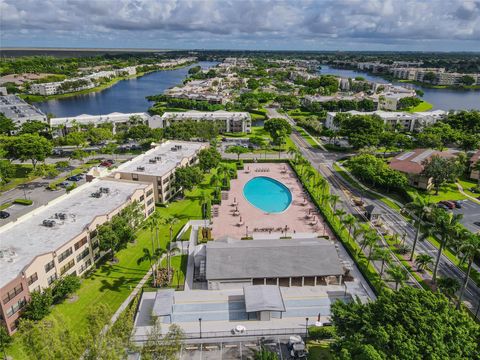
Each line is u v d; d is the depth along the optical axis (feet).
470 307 242.37
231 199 426.51
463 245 221.25
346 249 314.55
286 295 262.26
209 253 280.51
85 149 605.73
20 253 242.99
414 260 298.15
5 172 433.89
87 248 278.46
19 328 202.18
